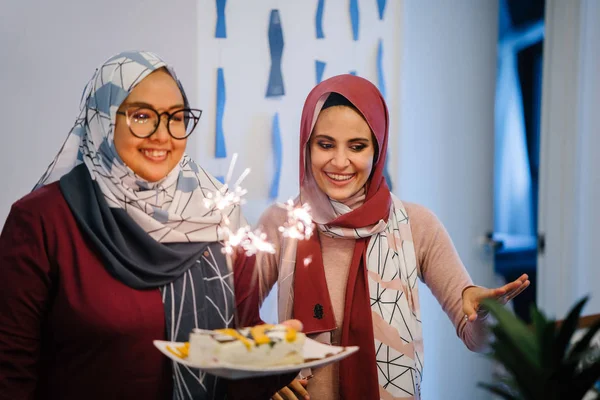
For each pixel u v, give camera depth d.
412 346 1.44
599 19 2.63
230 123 2.30
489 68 2.75
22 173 2.03
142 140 1.22
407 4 2.55
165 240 1.25
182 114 1.27
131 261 1.19
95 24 2.07
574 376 0.78
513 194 2.88
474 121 2.74
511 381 0.83
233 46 2.29
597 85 2.63
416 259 1.52
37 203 1.18
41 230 1.16
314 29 2.38
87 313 1.14
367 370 1.41
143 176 1.25
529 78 2.85
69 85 2.06
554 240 2.75
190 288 1.24
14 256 1.15
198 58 2.24
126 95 1.21
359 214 1.47
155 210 1.26
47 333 1.18
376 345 1.42
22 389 1.14
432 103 2.64
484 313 1.36
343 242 1.50
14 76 2.00
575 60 2.64
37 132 2.04
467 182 2.74
